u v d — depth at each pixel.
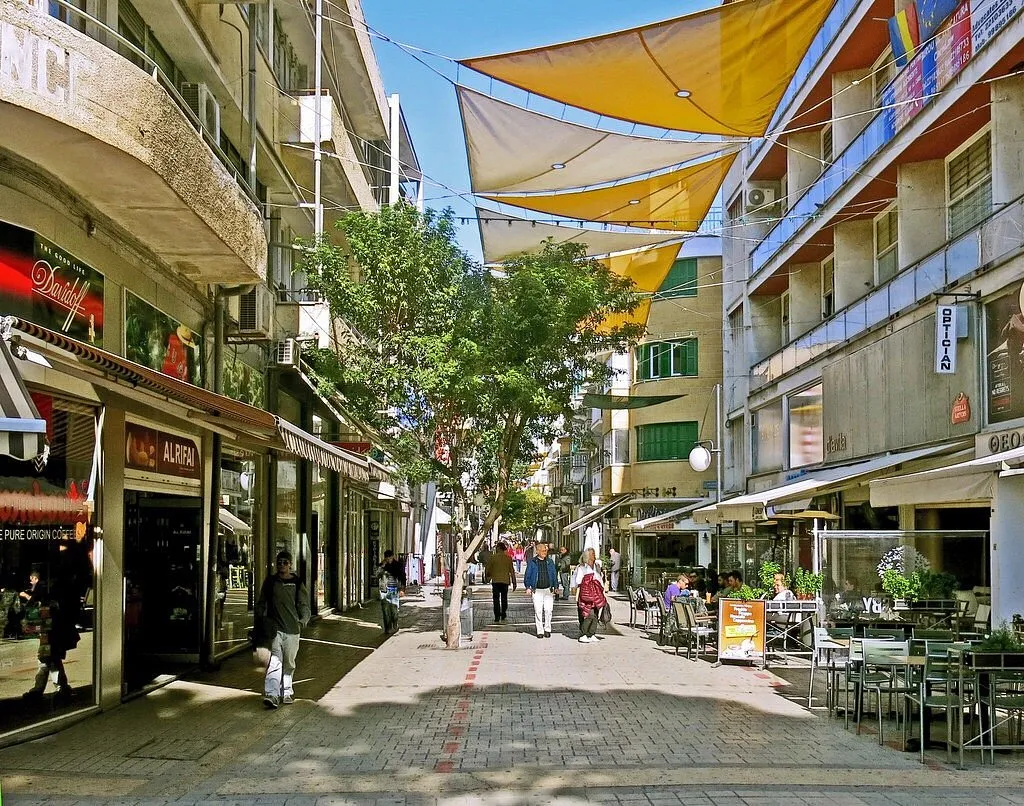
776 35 11.62
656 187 17.67
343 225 16.67
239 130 15.01
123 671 10.48
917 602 14.59
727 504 20.12
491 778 7.15
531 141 14.82
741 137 15.12
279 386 18.23
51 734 8.73
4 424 5.40
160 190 9.03
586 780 7.09
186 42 12.37
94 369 7.09
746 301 31.17
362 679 12.30
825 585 15.95
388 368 15.82
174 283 12.19
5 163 8.05
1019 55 14.39
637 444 39.97
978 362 15.12
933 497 12.07
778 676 12.84
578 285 16.03
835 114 22.56
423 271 15.91
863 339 20.25
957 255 16.03
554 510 72.62
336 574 24.41
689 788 6.85
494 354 15.38
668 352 38.62
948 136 17.25
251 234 12.00
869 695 11.07
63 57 7.52
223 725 9.20
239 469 15.55
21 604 8.52
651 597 21.06
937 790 6.84
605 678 12.48
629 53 11.92
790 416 26.00
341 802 6.50
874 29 20.28
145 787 6.88
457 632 15.97
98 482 9.87
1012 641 8.39
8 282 8.13
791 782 7.04
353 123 26.27
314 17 18.78
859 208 21.39
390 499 30.59
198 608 13.09
